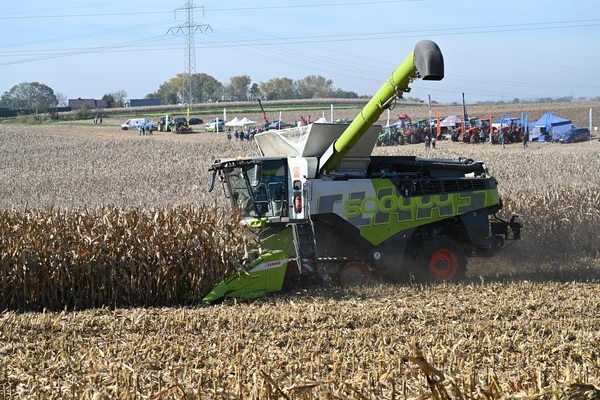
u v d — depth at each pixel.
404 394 7.36
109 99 172.12
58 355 9.89
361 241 16.39
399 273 16.94
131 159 56.91
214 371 8.74
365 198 16.38
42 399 7.99
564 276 17.11
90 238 14.69
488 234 17.72
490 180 17.78
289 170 16.38
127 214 15.70
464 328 11.11
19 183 44.34
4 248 14.39
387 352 9.80
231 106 136.12
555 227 21.77
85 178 45.69
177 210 16.75
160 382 8.45
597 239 22.05
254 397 7.18
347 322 11.61
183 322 11.82
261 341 10.61
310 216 15.95
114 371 8.97
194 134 88.50
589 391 5.37
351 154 16.77
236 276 14.83
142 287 14.86
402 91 14.55
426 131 68.00
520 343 10.24
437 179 17.22
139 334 11.18
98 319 12.29
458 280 16.88
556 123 68.81
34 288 14.38
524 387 6.71
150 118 122.75
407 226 16.78
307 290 15.42
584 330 11.02
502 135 64.50
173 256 14.85
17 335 11.16
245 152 59.69
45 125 108.50
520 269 18.94
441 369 8.80
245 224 16.22
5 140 77.94
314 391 7.73
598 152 53.38
